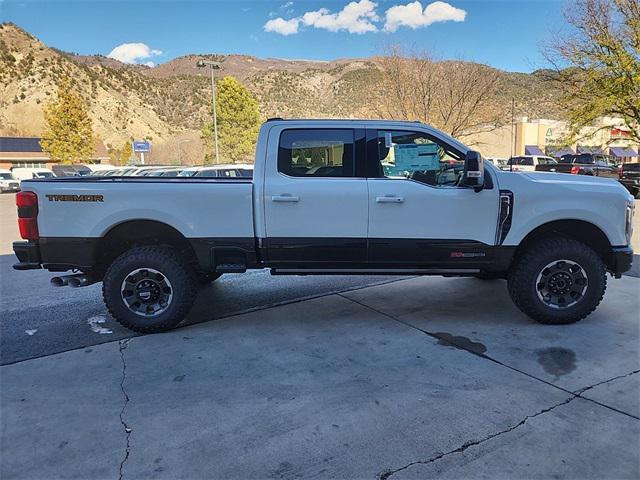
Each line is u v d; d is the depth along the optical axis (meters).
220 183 4.39
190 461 2.56
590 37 18.34
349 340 4.27
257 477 2.43
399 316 4.93
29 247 4.36
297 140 4.40
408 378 3.50
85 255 4.39
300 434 2.80
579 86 19.53
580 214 4.39
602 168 19.91
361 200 4.34
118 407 3.14
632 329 4.44
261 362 3.83
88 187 4.32
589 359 3.79
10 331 4.64
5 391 3.38
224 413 3.04
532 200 4.36
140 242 4.73
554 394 3.23
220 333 4.50
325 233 4.39
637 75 17.55
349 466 2.51
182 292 4.46
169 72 185.25
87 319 5.01
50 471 2.50
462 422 2.90
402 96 24.31
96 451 2.66
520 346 4.07
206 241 4.43
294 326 4.67
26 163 67.81
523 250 4.63
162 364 3.81
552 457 2.55
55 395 3.32
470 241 4.40
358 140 4.39
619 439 2.71
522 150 50.19
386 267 4.54
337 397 3.23
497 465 2.49
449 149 4.41
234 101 49.00
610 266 4.64
